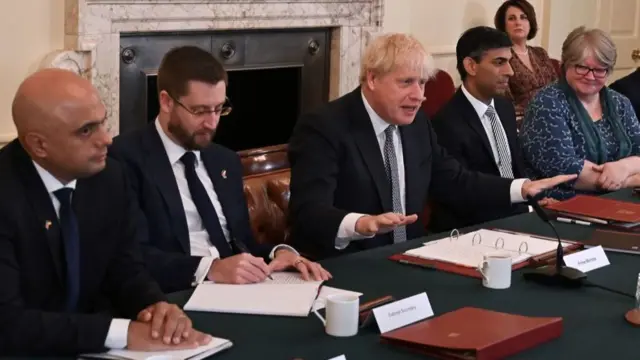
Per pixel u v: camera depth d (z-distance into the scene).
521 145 3.64
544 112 3.57
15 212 1.90
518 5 5.43
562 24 6.07
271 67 4.60
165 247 2.54
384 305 1.95
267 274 2.24
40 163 1.94
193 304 2.04
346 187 2.81
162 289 2.31
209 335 1.84
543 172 3.57
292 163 2.83
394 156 2.88
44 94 1.88
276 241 3.08
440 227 3.35
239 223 2.71
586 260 2.45
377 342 1.87
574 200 3.10
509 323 1.91
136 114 4.13
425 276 2.32
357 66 4.90
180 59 2.56
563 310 2.10
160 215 2.54
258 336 1.88
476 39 3.58
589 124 3.60
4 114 3.65
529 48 5.55
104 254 2.06
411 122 2.84
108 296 2.13
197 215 2.62
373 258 2.46
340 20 4.77
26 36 3.66
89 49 3.79
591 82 3.56
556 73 5.60
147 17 3.99
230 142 4.61
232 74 4.54
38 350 1.77
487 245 2.57
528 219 2.94
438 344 1.78
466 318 1.94
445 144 3.55
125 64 4.05
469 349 1.75
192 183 2.62
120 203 2.10
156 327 1.81
